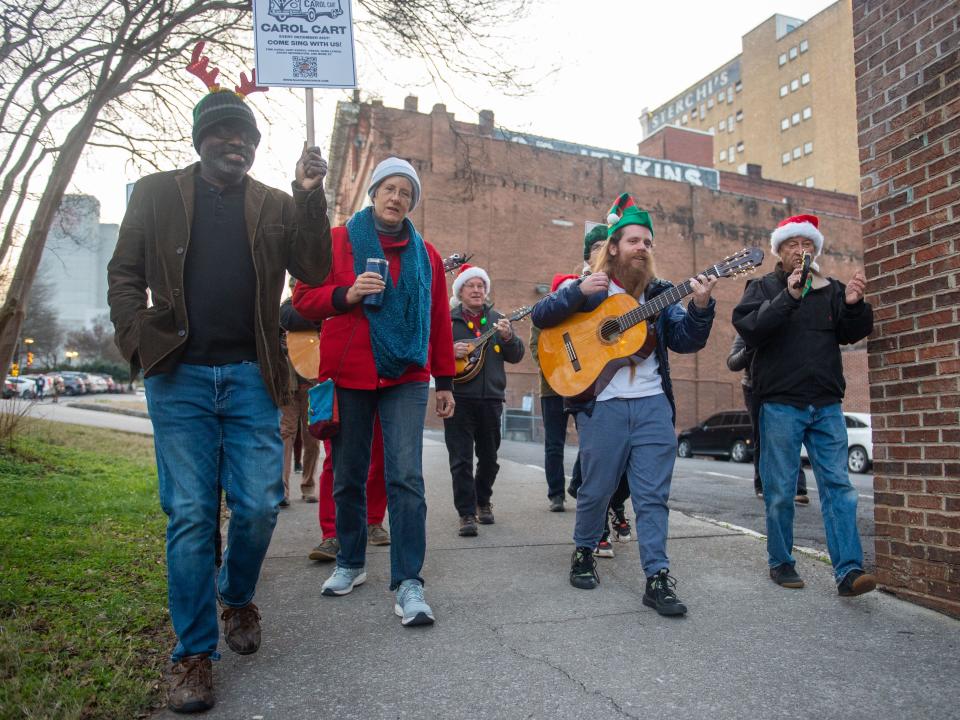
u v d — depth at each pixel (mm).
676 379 34125
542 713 2434
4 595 3328
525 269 29656
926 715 2445
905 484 3617
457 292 5461
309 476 6410
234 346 2639
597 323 3811
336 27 3529
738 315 3951
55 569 3824
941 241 3473
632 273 3926
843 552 3604
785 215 36500
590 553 3842
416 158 27875
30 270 8086
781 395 3816
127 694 2496
